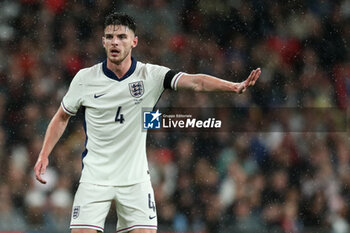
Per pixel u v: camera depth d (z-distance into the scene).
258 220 38.44
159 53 46.72
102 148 18.41
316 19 48.84
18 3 46.53
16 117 42.16
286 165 41.50
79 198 18.45
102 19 46.84
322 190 40.50
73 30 46.34
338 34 48.47
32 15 46.34
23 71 44.28
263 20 48.25
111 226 35.19
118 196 18.39
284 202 39.59
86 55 45.72
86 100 18.50
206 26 47.84
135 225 18.39
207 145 41.06
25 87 43.56
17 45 45.31
